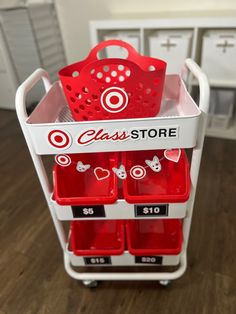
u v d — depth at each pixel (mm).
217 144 1904
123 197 837
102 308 1032
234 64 1604
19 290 1110
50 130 655
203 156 1793
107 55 1781
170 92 895
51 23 2203
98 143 678
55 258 1224
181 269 1040
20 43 2207
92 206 812
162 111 823
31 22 2033
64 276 1148
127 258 988
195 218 1359
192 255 1188
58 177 849
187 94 745
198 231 1293
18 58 2312
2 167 1868
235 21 1436
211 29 1656
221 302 1020
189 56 1679
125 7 2004
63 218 859
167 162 986
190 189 805
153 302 1037
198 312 997
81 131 655
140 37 1670
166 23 1555
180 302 1031
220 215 1369
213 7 1802
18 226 1397
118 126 643
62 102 913
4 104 2656
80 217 849
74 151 700
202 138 695
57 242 1294
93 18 2129
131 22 1614
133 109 690
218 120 1957
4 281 1146
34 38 2109
